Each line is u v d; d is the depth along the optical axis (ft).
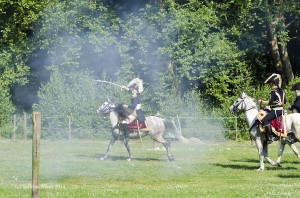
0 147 144.05
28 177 87.35
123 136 111.45
